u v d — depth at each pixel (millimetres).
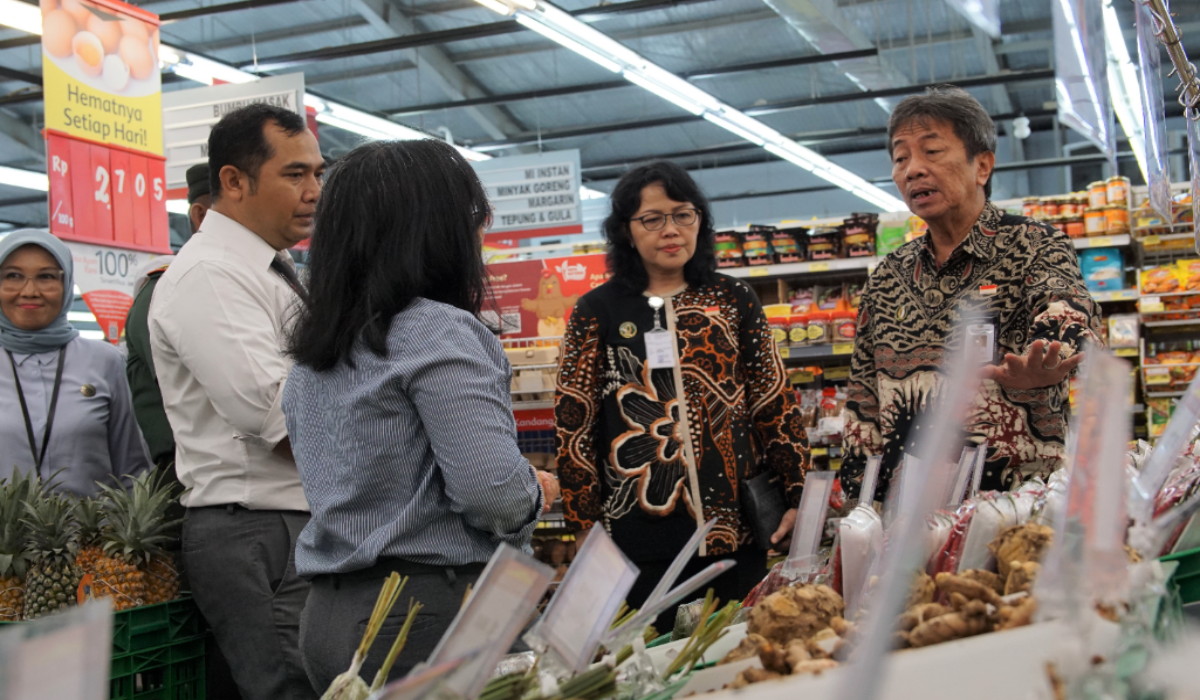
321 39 13734
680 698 952
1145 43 3154
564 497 2982
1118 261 5176
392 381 1646
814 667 859
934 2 12805
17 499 2592
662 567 2902
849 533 1308
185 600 2598
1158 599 922
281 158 2666
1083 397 830
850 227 5426
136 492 2586
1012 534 1162
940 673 775
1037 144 18703
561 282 4953
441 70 14703
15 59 13617
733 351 2977
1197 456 1470
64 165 5996
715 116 13891
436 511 1669
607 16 13234
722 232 5645
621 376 2973
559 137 16438
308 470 1751
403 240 1731
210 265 2453
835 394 5344
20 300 3236
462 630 882
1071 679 792
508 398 1718
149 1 12336
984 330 2217
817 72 15461
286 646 2453
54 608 2475
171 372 2541
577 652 1015
